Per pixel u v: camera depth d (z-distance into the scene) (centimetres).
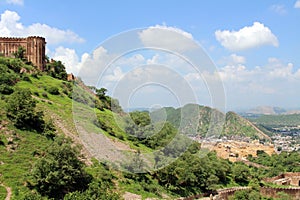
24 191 5991
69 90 12112
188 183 8369
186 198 7519
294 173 14350
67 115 9319
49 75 13712
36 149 7269
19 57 13600
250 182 11300
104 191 5809
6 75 10262
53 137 7919
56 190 6162
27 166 6681
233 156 15850
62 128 8450
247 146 19788
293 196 10638
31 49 13850
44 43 14188
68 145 6519
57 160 6294
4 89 9238
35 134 7788
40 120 8288
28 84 11200
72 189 6316
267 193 10356
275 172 14250
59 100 10588
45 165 6169
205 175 8956
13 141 7281
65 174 6184
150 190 6944
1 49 13962
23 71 12419
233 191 9494
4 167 6469
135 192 6700
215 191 9112
